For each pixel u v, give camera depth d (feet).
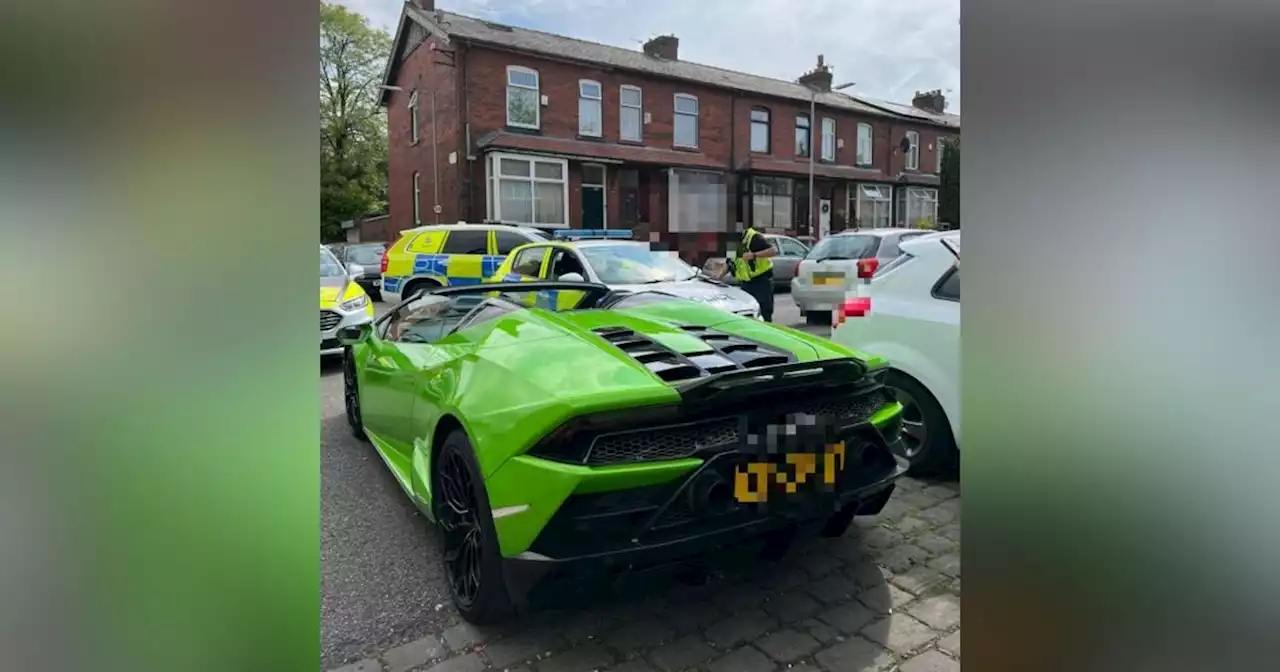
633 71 63.93
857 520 10.18
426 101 62.59
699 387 6.77
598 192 62.28
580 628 7.63
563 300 12.22
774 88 74.43
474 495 7.39
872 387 8.23
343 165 82.58
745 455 6.98
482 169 57.98
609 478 6.46
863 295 12.85
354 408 14.58
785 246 46.96
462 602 7.78
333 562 9.16
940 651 7.11
